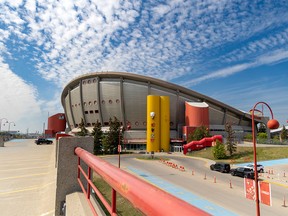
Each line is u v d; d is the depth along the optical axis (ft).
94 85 298.15
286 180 88.99
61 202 18.39
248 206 52.85
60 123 451.94
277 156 148.25
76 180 18.90
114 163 135.64
